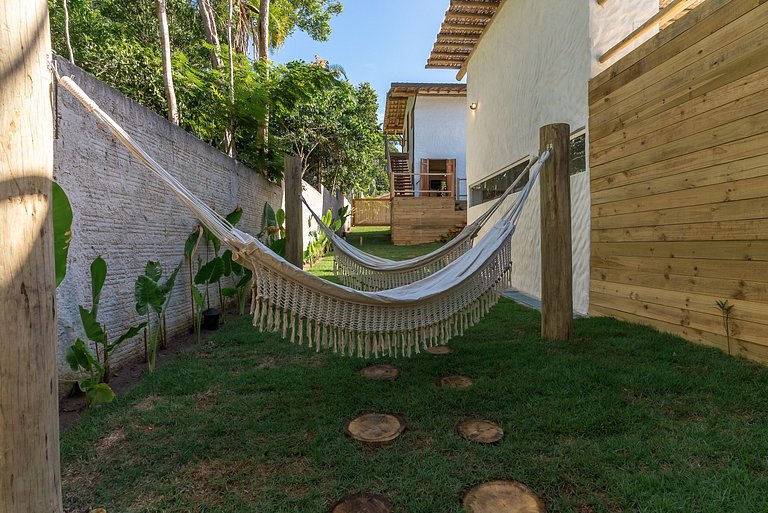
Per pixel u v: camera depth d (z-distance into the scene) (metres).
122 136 1.70
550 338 3.32
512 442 1.87
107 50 6.40
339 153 13.99
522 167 6.10
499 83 6.88
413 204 12.23
